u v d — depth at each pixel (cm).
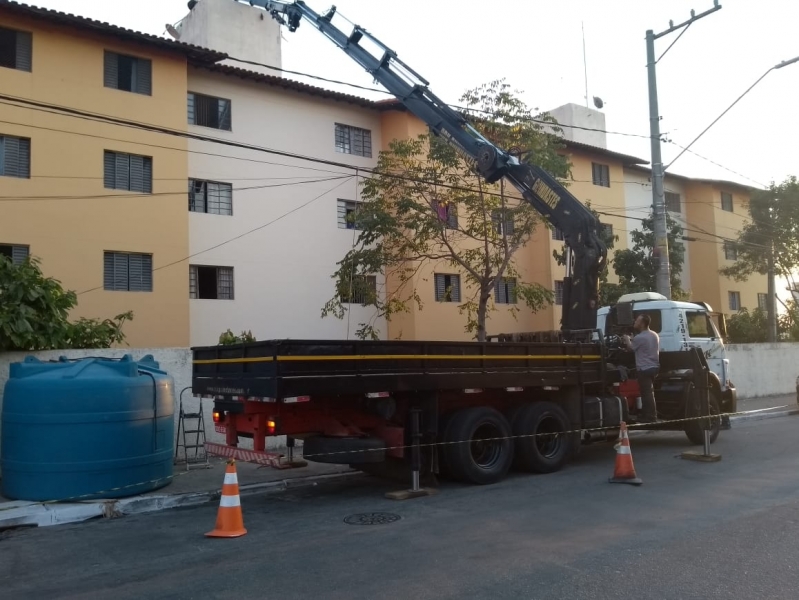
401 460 951
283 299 2216
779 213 3117
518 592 519
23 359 1048
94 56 1878
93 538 736
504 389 996
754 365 2545
